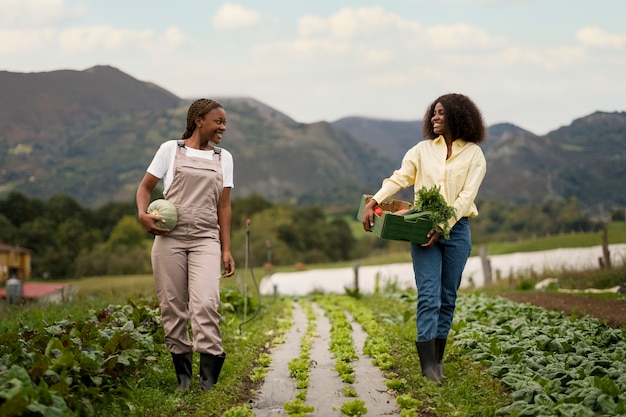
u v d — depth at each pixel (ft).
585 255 148.87
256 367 27.84
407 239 23.62
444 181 24.07
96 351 21.11
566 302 45.85
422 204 23.41
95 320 28.45
